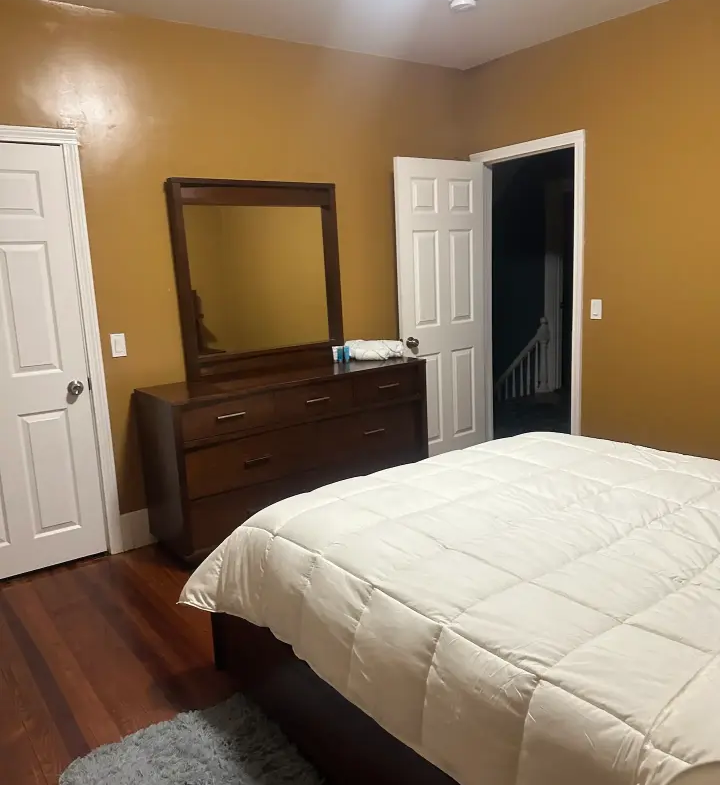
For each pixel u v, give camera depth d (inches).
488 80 166.6
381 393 143.9
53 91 118.6
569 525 69.7
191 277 135.6
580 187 150.9
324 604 65.2
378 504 78.5
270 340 148.1
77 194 121.7
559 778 44.1
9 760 76.9
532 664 48.4
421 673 54.8
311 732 73.5
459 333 173.9
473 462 93.8
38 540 125.5
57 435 125.2
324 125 152.0
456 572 61.1
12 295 117.7
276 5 123.9
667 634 49.9
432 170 162.1
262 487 128.9
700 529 67.9
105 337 128.5
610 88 142.3
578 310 156.1
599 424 156.2
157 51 128.8
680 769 39.0
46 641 101.6
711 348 134.1
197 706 84.7
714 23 125.1
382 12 129.9
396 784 61.1
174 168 133.0
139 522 135.8
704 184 130.7
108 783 71.6
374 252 164.1
